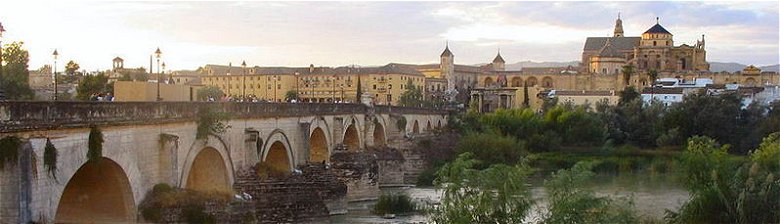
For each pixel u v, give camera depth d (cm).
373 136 12338
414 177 12000
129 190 4634
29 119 3572
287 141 7838
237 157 6481
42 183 3634
